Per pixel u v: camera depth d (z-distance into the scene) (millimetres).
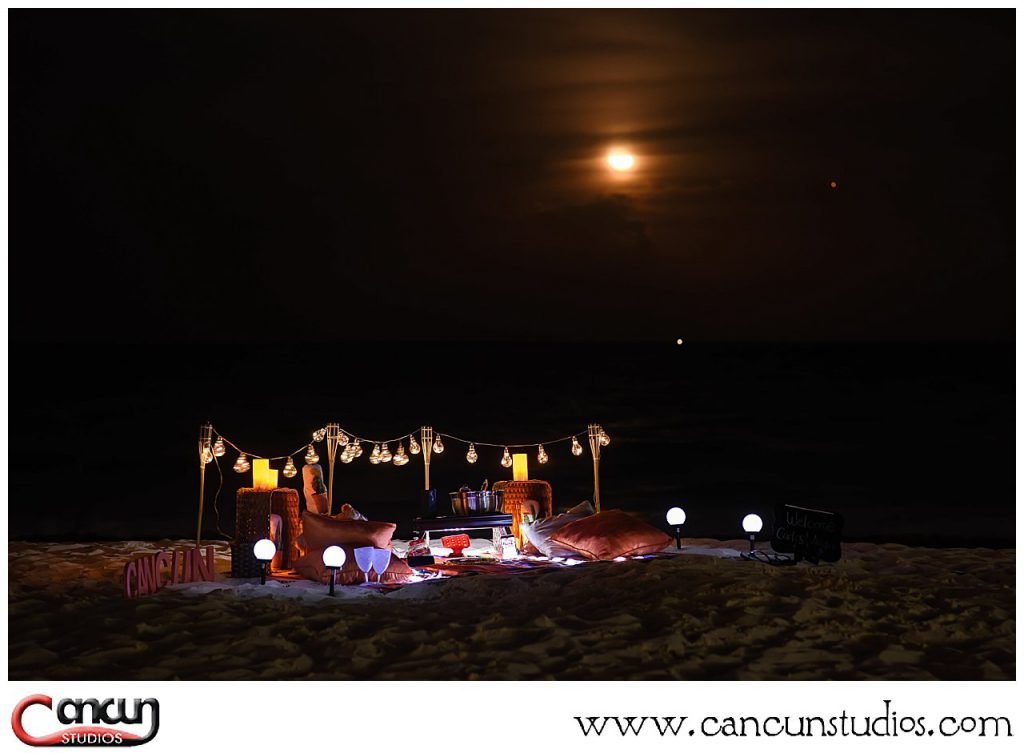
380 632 5934
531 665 5371
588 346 128625
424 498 8750
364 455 20891
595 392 42344
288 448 22797
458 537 8938
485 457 20812
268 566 7914
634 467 19438
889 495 15609
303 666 5430
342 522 7691
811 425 27844
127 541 11305
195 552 7641
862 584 7027
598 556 8242
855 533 12250
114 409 33344
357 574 7578
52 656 5609
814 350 102750
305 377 53438
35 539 12047
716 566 7637
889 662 5410
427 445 9078
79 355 85750
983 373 53812
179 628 6094
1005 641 5676
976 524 12797
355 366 67625
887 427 26906
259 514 7926
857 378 50406
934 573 7637
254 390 42875
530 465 19531
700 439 24703
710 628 5973
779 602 6434
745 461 20312
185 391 42031
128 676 5270
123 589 6934
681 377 53281
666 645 5637
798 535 8094
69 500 15547
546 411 33469
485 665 5395
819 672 5277
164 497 15812
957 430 25734
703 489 16531
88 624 6211
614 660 5461
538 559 8641
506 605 6680
